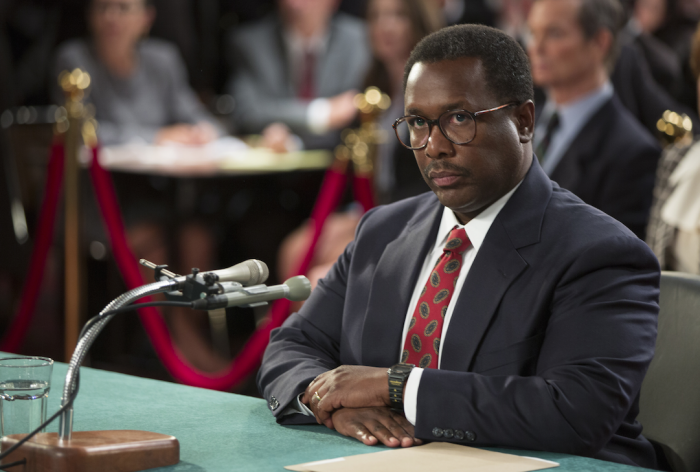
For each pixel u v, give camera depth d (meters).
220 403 5.94
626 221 11.28
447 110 5.49
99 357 16.84
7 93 19.38
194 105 21.08
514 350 5.49
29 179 18.66
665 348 6.39
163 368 16.42
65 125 14.30
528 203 5.84
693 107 15.35
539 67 11.77
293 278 4.98
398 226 6.61
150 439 4.58
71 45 19.86
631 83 14.67
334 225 15.98
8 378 4.76
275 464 4.61
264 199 19.03
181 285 4.76
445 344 5.67
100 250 16.78
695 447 6.05
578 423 4.93
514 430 4.95
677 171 10.81
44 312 19.27
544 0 11.63
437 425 5.05
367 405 5.29
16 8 24.30
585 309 5.32
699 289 6.39
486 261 5.73
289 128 20.83
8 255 18.31
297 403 5.56
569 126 11.83
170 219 17.17
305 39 21.84
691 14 16.84
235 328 18.34
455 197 5.66
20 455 4.45
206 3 24.92
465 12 20.12
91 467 4.33
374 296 6.25
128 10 19.42
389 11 17.05
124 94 19.84
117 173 16.80
